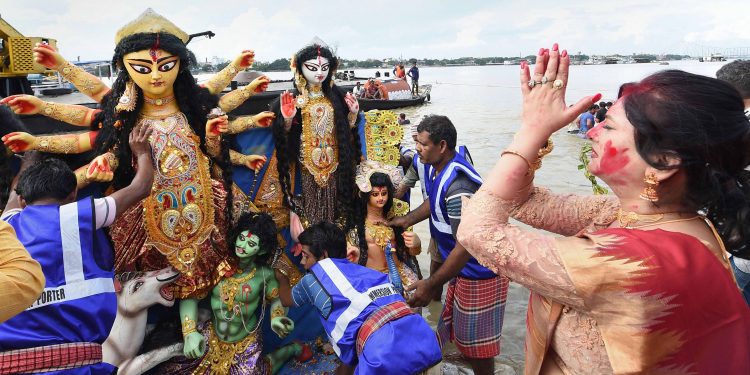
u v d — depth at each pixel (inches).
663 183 52.2
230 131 130.3
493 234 53.6
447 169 136.4
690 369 47.5
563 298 51.3
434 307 192.2
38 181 92.0
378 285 123.2
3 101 103.3
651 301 46.4
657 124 48.6
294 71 140.5
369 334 114.3
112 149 115.3
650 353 47.4
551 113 54.9
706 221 54.1
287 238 149.3
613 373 52.1
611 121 54.2
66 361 88.0
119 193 99.3
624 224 56.2
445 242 143.0
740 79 119.3
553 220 68.6
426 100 1107.9
